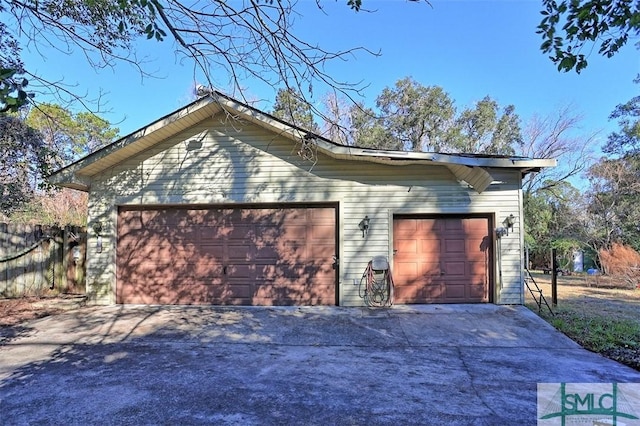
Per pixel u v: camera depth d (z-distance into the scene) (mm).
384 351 5570
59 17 5277
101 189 8727
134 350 5578
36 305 8445
